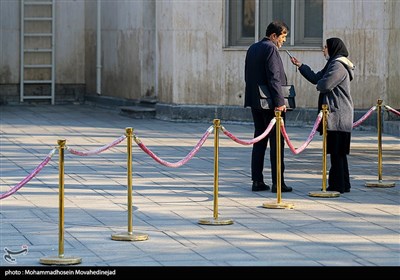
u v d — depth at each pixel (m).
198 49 24.50
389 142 20.86
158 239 11.63
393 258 10.63
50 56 29.67
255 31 24.08
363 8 22.66
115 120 25.44
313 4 23.50
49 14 29.52
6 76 29.27
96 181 15.91
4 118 25.80
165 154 19.12
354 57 22.84
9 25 29.12
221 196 14.55
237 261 10.48
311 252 10.91
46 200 14.20
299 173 16.75
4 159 18.41
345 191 14.86
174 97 24.80
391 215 13.09
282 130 13.94
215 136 12.66
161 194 14.73
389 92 22.72
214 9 24.33
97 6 28.98
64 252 10.97
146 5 26.53
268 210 13.45
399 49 22.64
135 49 26.94
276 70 14.55
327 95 14.62
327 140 14.72
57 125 24.19
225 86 24.34
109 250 11.07
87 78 29.94
